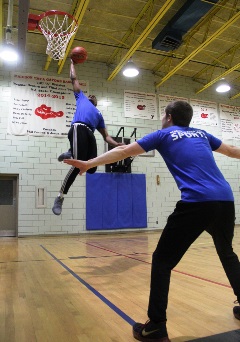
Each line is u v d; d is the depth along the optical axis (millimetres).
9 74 8820
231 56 9469
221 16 7641
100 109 9648
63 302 2064
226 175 10852
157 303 1422
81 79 9586
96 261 3854
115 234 8930
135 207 9508
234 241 5977
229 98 11516
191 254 4484
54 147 8906
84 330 1564
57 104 9148
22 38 4988
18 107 8750
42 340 1438
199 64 10102
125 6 7211
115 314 1810
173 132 1636
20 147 8617
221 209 1473
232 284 1643
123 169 9461
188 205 1446
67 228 8727
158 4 7172
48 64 8727
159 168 10008
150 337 1403
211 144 1797
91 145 3664
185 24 7379
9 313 1840
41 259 4062
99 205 9102
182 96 10766
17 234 8344
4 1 6809
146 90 10312
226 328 1573
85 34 8305
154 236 7973
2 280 2764
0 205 8562
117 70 9016
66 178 3666
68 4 7047
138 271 3160
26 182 8555
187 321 1688
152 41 8555
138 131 9930
